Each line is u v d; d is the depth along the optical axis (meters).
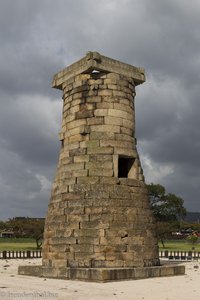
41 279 23.06
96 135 25.78
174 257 45.38
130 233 24.27
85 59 26.61
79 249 23.61
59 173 26.67
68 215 24.70
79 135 26.23
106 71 26.73
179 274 25.38
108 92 26.47
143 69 28.64
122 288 19.36
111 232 23.70
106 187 24.62
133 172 26.28
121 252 23.64
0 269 30.72
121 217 24.31
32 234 63.84
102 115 26.09
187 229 110.62
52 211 26.02
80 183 25.02
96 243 23.34
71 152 26.27
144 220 25.28
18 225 65.31
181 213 81.12
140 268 23.19
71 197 25.02
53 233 25.22
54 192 26.53
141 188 26.08
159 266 24.78
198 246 76.94
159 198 79.94
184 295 17.66
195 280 22.88
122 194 24.89
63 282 21.53
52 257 24.80
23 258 45.69
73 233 24.09
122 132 26.30
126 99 27.05
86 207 24.27
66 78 28.28
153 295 17.55
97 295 17.31
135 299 16.52
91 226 23.77
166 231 74.00
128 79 27.53
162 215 79.81
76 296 17.03
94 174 25.02
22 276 24.83
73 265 23.56
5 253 45.06
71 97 27.42
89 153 25.55
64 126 27.58
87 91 26.69
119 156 25.81
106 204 24.17
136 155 26.67
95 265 23.06
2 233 107.06
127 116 26.83
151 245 25.14
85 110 26.45
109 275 21.61
